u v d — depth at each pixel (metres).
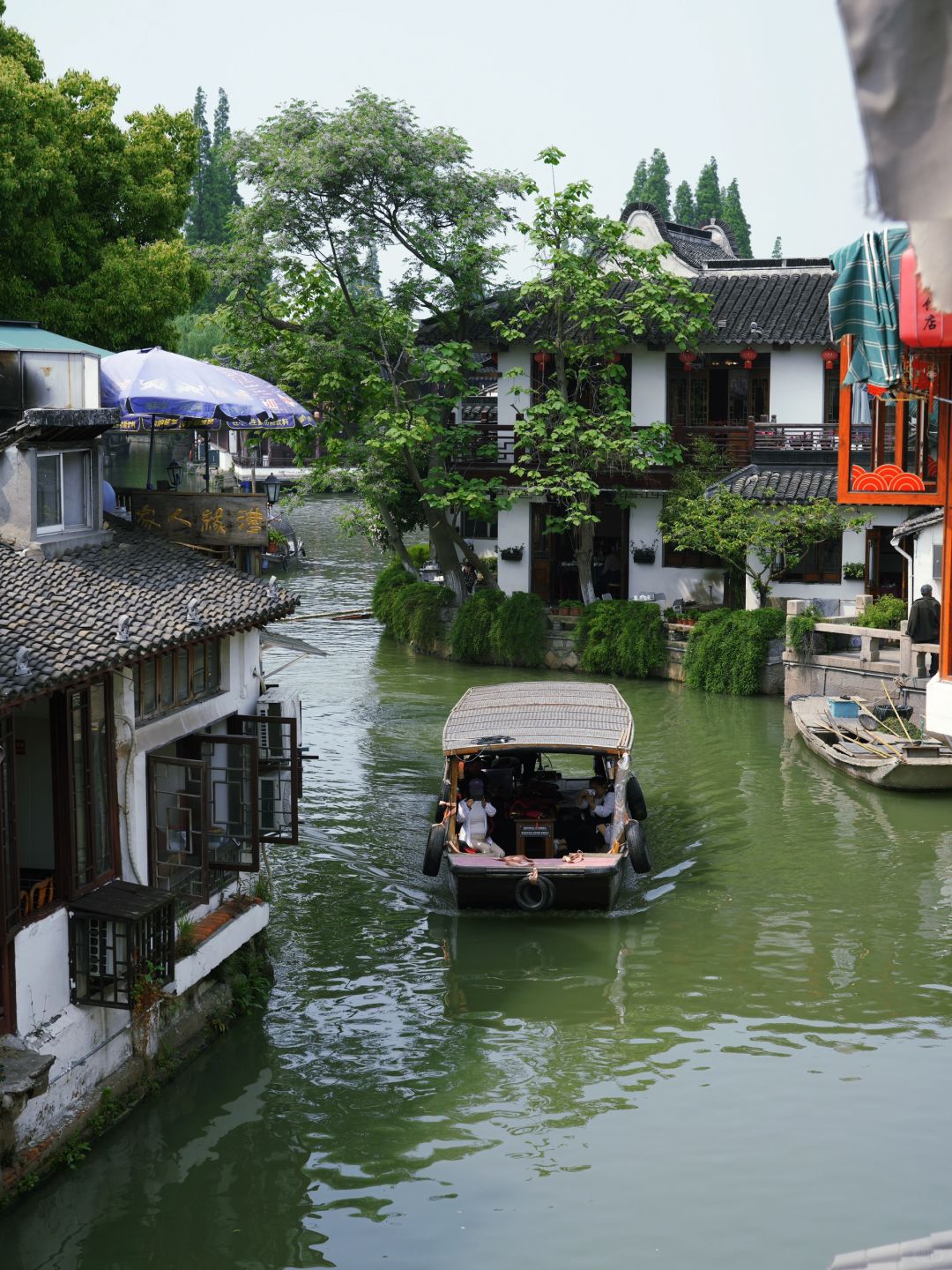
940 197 2.36
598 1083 13.23
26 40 26.20
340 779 23.61
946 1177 11.48
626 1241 10.66
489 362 37.31
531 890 17.42
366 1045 14.07
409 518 39.22
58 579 13.17
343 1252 10.56
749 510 30.89
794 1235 10.68
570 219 32.81
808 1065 13.53
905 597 31.94
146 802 13.21
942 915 17.50
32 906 11.52
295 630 39.00
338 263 33.75
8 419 14.80
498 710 20.45
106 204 25.48
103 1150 11.91
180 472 19.25
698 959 16.28
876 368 13.23
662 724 27.78
